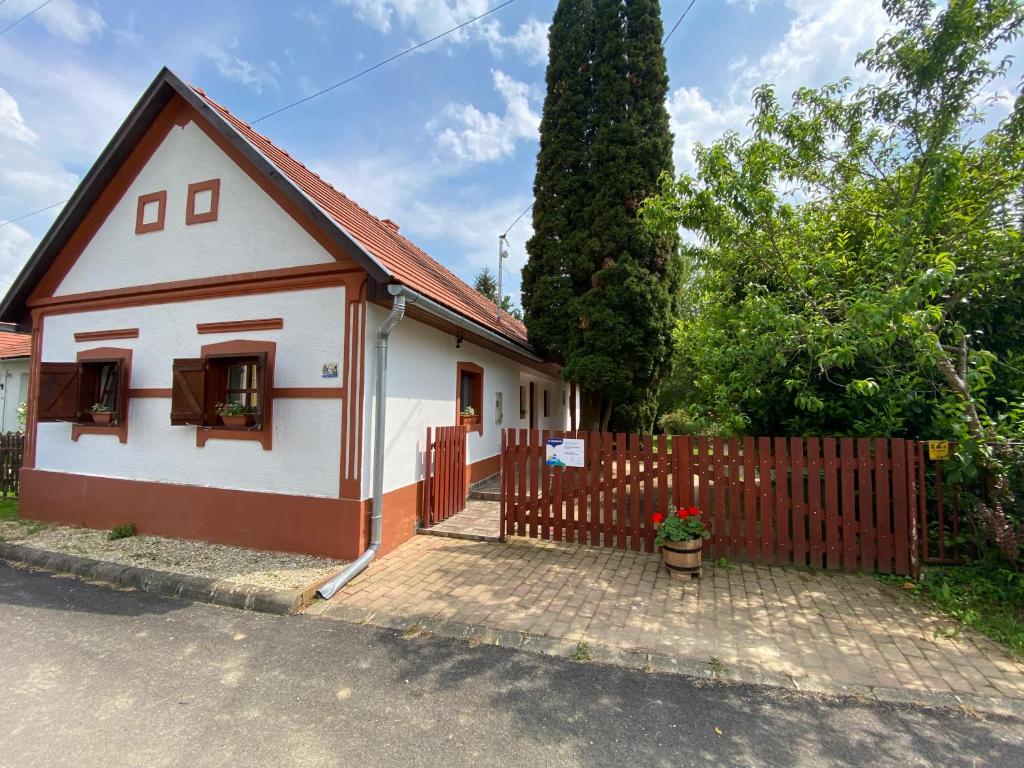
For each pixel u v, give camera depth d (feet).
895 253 17.20
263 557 18.24
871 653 11.85
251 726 9.08
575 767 8.07
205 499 20.30
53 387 22.82
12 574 17.72
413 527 21.85
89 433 23.52
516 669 11.21
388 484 19.86
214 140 21.29
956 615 13.73
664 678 10.87
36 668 11.21
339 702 9.87
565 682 10.68
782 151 18.51
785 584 16.16
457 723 9.21
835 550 17.37
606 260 32.01
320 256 18.95
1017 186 16.30
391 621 13.62
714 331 21.08
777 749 8.59
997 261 16.14
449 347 26.50
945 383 17.54
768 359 18.34
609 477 20.18
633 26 33.47
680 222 19.58
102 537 21.20
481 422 32.17
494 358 35.14
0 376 47.14
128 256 23.00
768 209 17.49
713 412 21.04
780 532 17.90
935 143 16.76
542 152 35.50
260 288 19.88
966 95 16.40
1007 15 15.05
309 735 8.83
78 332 24.38
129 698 9.99
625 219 31.68
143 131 22.49
